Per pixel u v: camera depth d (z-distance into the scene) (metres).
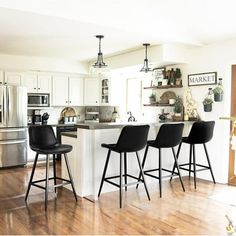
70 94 6.60
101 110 7.23
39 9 3.00
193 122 4.40
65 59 6.15
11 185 4.33
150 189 4.12
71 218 3.07
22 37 4.11
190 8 3.20
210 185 4.35
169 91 5.34
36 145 3.47
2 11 2.92
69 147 3.56
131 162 4.23
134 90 6.53
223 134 4.45
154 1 3.04
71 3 3.13
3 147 5.41
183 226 2.88
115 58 5.62
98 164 3.86
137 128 3.42
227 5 3.09
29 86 6.03
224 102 4.41
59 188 4.17
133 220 3.02
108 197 3.76
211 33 4.06
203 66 4.69
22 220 3.01
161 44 4.55
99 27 3.54
